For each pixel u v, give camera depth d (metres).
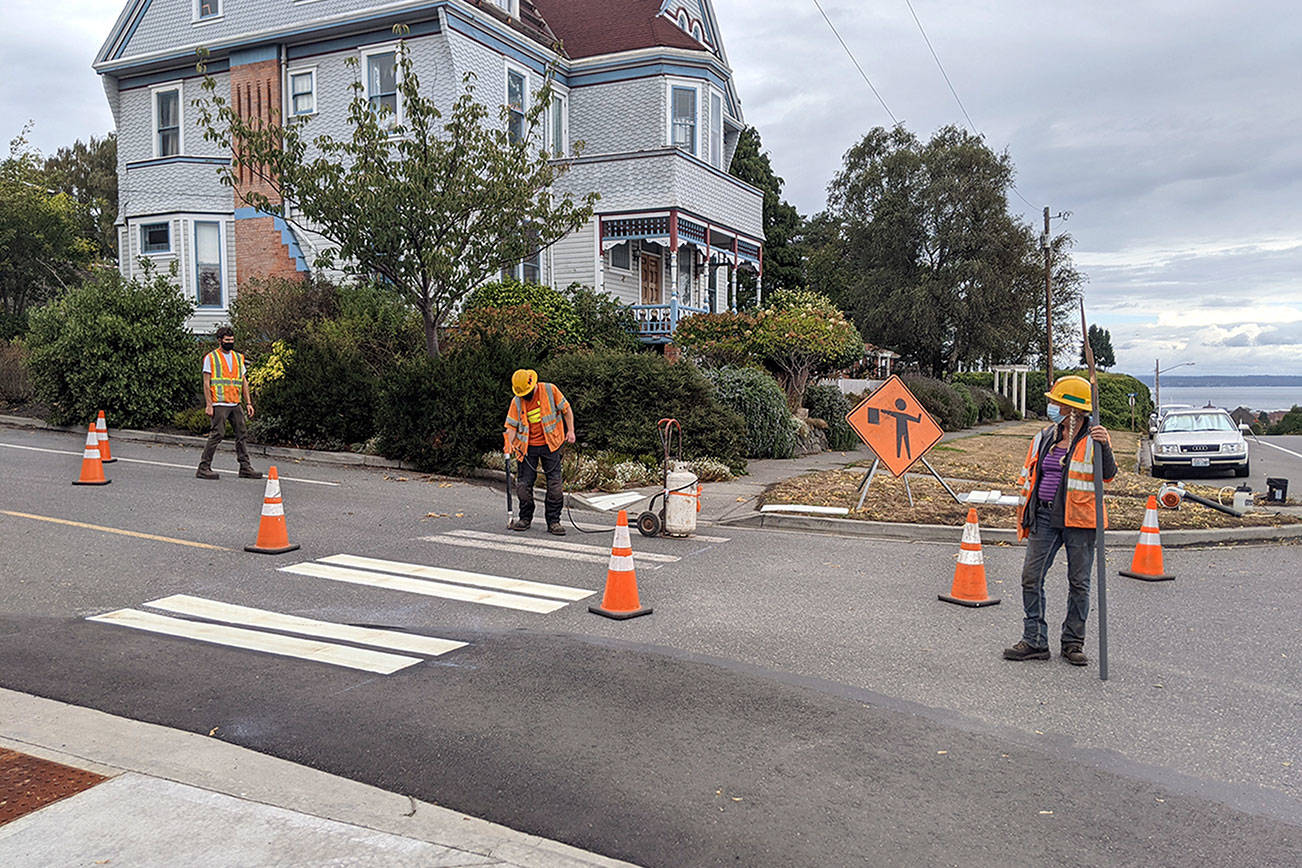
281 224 23.05
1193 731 5.19
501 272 22.81
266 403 16.81
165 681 5.57
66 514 10.36
